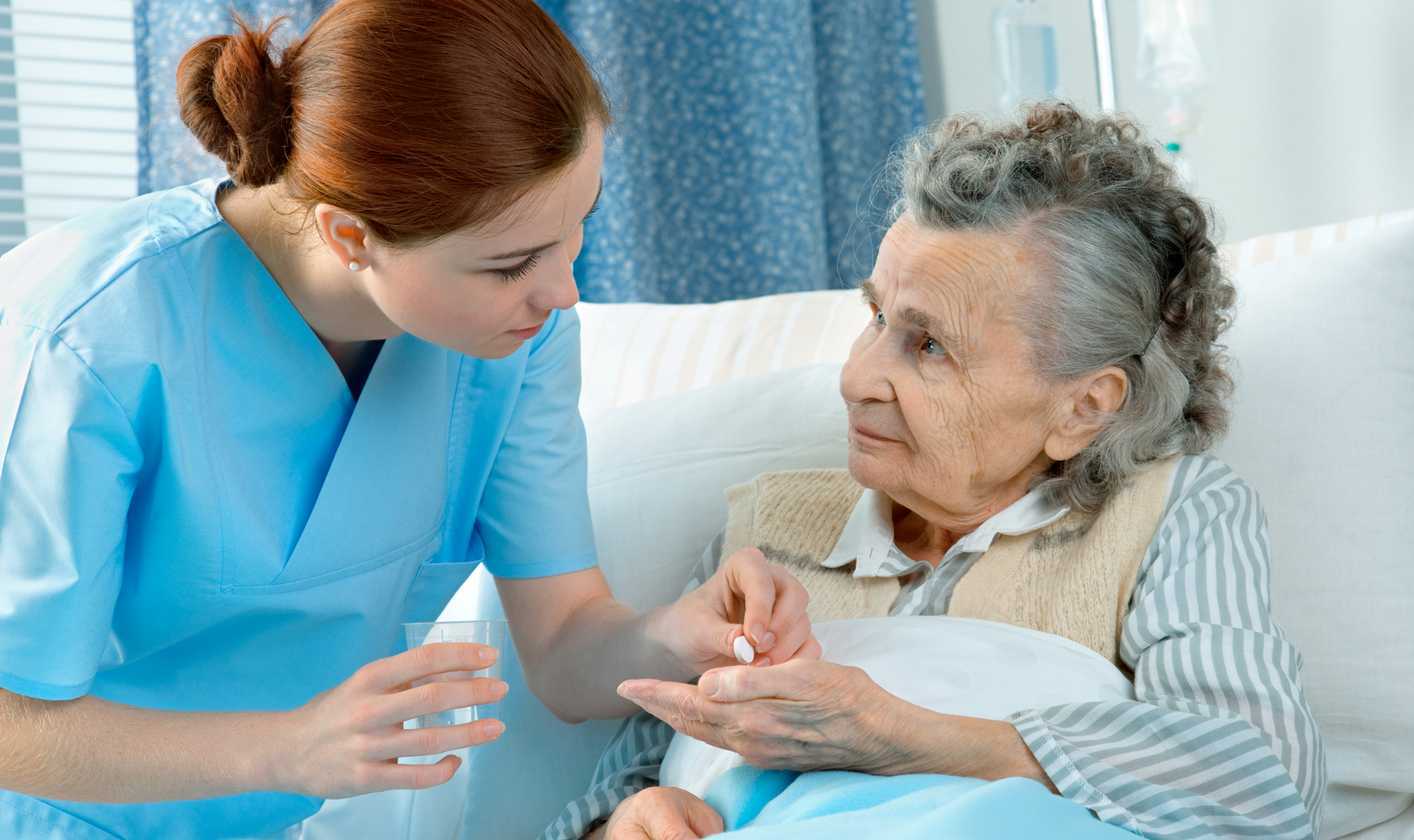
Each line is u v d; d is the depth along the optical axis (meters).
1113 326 1.07
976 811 0.72
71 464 0.89
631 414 1.59
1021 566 1.11
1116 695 0.98
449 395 1.20
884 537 1.19
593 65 1.01
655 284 2.90
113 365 0.91
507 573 1.29
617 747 1.23
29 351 0.90
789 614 0.99
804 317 1.75
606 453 1.55
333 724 0.86
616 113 0.95
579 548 1.28
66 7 2.70
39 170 2.62
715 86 2.98
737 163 2.98
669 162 2.99
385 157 0.81
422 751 0.86
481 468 1.24
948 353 1.07
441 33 0.82
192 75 0.93
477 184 0.80
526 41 0.83
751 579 1.00
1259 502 1.12
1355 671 1.18
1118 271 1.07
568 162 0.83
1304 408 1.27
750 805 0.91
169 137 2.29
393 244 0.84
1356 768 1.17
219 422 1.00
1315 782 0.91
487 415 1.22
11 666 0.88
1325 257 1.33
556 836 1.10
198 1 2.29
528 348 1.24
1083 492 1.12
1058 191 1.07
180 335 0.96
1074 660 0.99
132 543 1.01
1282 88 2.38
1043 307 1.05
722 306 1.83
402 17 0.83
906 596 1.15
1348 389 1.26
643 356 1.78
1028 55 2.59
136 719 0.91
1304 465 1.25
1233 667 0.95
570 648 1.23
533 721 1.40
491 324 0.89
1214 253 1.13
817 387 1.51
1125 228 1.08
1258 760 0.86
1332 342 1.28
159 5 2.31
